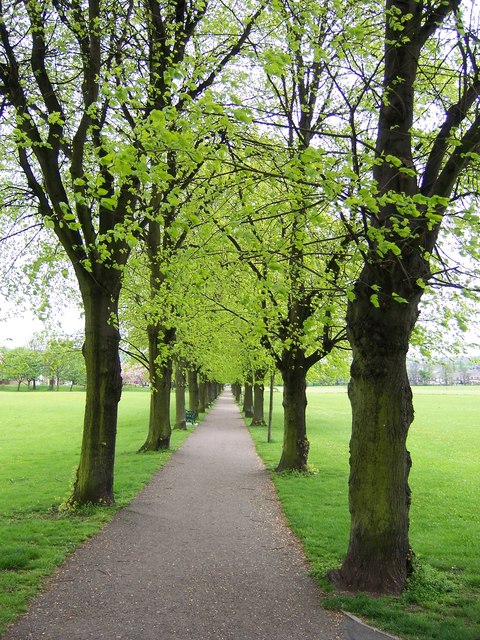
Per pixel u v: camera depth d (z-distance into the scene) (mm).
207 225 6742
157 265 16141
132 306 18438
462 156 5734
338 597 6059
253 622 5523
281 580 6848
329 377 19875
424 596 6172
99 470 10570
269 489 13102
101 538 8539
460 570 7449
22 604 5832
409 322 6547
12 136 8602
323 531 9125
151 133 4793
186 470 15688
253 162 8258
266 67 5070
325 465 17141
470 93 6555
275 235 9188
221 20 10477
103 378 10594
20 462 18125
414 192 6477
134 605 5922
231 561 7602
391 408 6488
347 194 5207
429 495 13117
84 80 9656
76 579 6703
